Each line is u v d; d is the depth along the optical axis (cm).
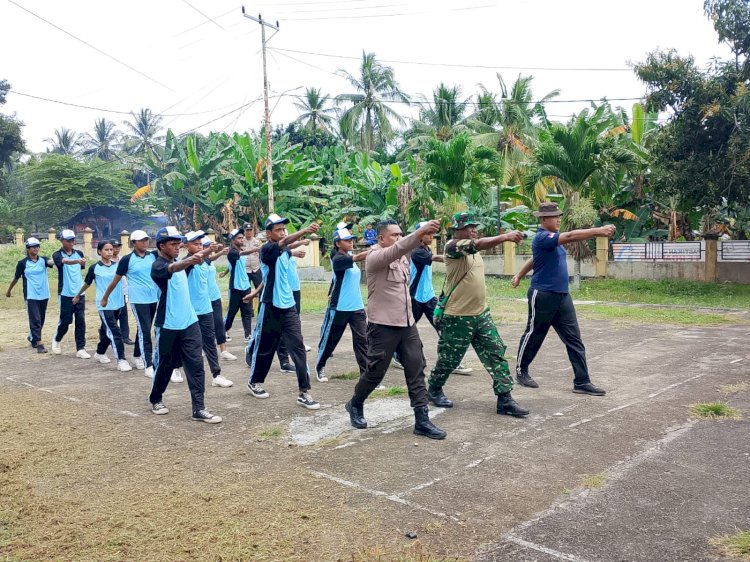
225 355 900
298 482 424
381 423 556
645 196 2142
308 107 4300
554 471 431
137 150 5234
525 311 1351
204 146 3291
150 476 444
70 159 3969
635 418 546
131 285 782
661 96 1573
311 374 775
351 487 413
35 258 990
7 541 352
